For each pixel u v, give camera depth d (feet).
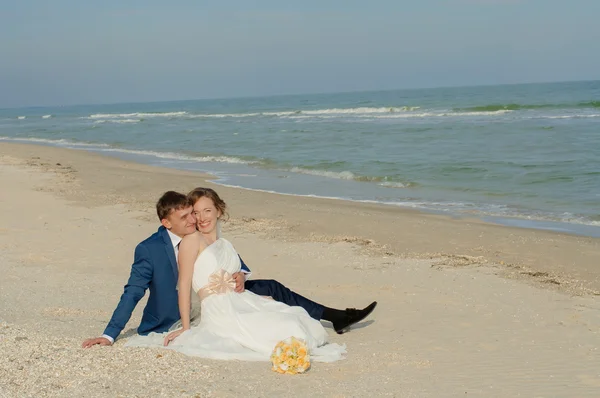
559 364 17.78
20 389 13.76
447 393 15.37
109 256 32.65
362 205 51.13
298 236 38.04
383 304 24.53
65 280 27.68
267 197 54.49
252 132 137.18
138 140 133.49
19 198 51.13
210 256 18.29
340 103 334.03
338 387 15.33
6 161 84.17
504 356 18.43
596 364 17.75
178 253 18.39
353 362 17.56
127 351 16.72
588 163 68.23
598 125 110.42
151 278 18.31
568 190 55.62
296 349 16.29
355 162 78.28
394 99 341.62
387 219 43.57
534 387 15.97
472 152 82.99
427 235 38.75
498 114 154.92
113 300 24.44
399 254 33.83
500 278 28.40
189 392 14.14
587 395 15.43
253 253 33.63
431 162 75.05
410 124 134.41
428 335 20.57
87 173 70.59
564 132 101.35
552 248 35.27
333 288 27.02
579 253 34.12
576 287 27.20
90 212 44.86
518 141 92.73
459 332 20.90
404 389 15.46
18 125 242.37
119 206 47.39
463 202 52.37
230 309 18.07
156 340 18.06
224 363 16.66
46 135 165.17
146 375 15.10
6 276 28.17
